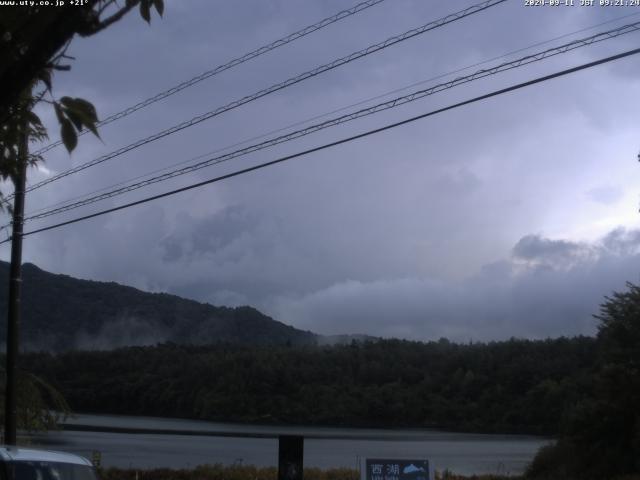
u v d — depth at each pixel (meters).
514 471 46.44
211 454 56.84
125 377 123.69
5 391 20.09
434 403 114.25
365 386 125.12
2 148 5.43
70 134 4.38
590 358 106.38
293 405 120.81
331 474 35.47
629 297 36.66
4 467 9.68
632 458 34.25
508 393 110.25
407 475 14.95
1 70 4.14
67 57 4.36
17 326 19.20
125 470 35.16
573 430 36.81
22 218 19.27
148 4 4.70
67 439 67.38
